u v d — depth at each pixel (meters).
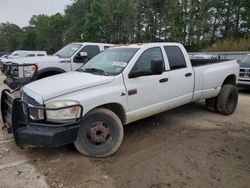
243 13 40.78
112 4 43.16
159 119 6.19
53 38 72.75
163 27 43.44
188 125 5.76
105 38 43.69
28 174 3.64
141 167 3.87
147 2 43.03
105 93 4.11
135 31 44.03
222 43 30.77
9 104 4.38
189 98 5.68
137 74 4.46
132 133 5.27
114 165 3.92
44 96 3.77
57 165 3.89
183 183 3.46
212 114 6.67
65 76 4.59
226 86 6.55
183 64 5.56
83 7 56.34
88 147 4.09
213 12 41.88
